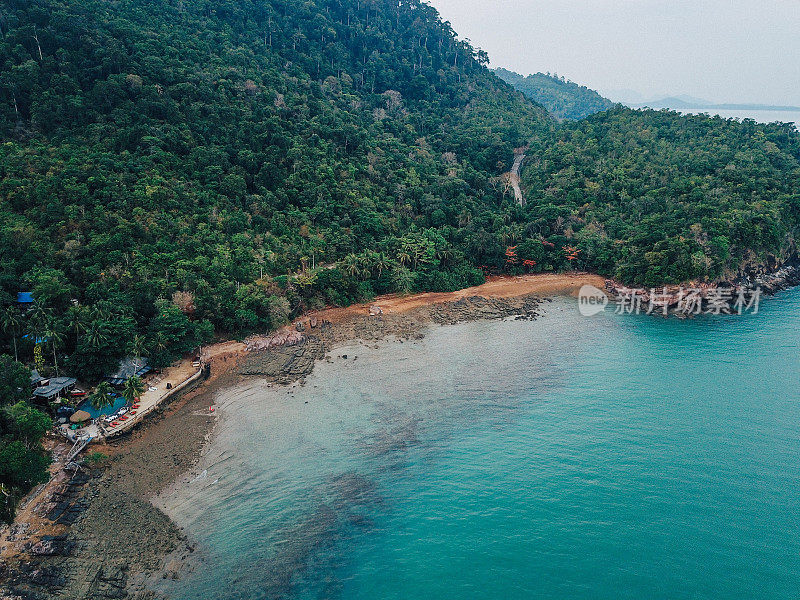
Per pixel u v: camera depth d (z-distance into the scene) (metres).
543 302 142.00
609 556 56.94
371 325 123.62
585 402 88.81
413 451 76.44
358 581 55.16
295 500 66.81
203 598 52.91
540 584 53.88
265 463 73.75
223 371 99.56
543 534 60.25
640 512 63.06
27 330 84.44
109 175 125.31
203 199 135.62
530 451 75.62
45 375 84.19
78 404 80.81
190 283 109.25
